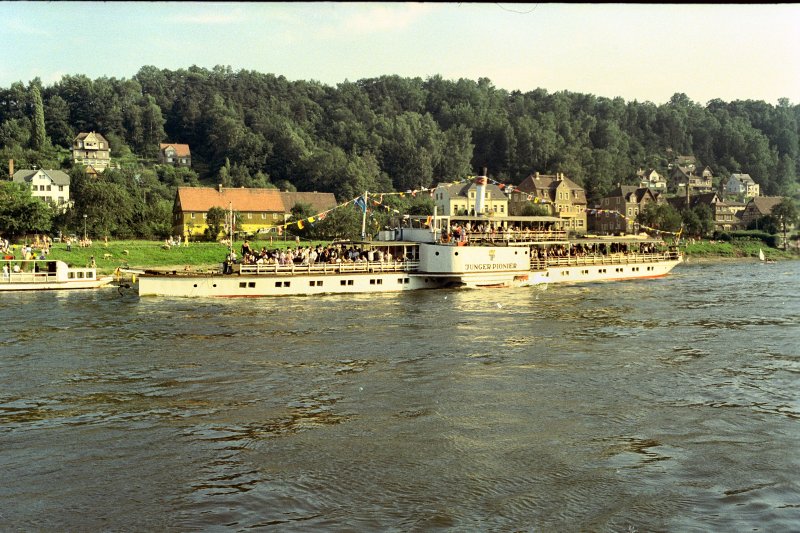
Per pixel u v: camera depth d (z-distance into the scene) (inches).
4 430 930.7
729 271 4138.8
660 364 1314.0
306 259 2508.6
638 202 7047.2
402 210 6250.0
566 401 1062.4
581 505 702.5
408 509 693.3
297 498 719.7
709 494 729.0
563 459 823.1
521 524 661.9
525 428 934.4
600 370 1263.5
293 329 1690.5
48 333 1641.2
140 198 5703.7
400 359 1352.1
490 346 1482.5
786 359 1360.7
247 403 1057.5
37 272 2755.9
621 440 888.3
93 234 4645.7
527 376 1217.4
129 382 1179.9
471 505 701.9
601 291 2667.3
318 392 1115.9
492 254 2699.3
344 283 2474.2
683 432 919.0
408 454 839.1
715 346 1493.6
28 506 701.9
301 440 890.7
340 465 806.5
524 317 1907.0
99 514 685.3
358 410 1018.1
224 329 1691.7
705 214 6717.5
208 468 799.7
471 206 6082.7
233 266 2405.3
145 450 857.5
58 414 1002.1
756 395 1096.2
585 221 7121.1
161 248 3934.5
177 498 720.3
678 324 1798.7
